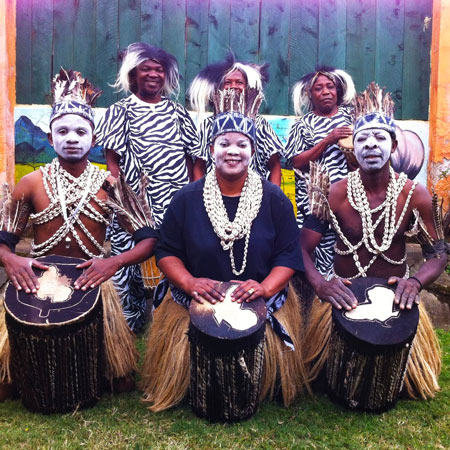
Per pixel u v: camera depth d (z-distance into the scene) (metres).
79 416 2.89
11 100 5.75
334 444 2.65
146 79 4.21
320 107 4.50
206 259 3.02
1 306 3.25
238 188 3.11
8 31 5.62
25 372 2.79
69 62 5.91
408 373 3.13
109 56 5.91
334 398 3.06
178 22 5.89
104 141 4.13
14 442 2.62
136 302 4.30
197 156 4.34
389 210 3.15
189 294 2.90
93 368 2.91
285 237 3.10
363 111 3.25
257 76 4.33
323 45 5.93
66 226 3.12
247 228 3.01
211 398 2.78
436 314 4.49
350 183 3.22
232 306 2.79
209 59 5.93
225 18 5.90
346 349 2.84
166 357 3.06
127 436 2.69
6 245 3.06
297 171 4.32
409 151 5.84
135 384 3.30
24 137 5.88
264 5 5.89
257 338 2.70
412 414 2.98
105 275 2.96
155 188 4.18
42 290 2.85
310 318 3.40
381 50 5.91
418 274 3.07
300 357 3.15
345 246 3.26
